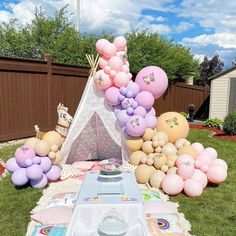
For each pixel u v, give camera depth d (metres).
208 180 6.23
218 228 4.52
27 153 5.85
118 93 7.01
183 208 5.20
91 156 8.44
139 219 3.79
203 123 17.53
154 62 19.22
